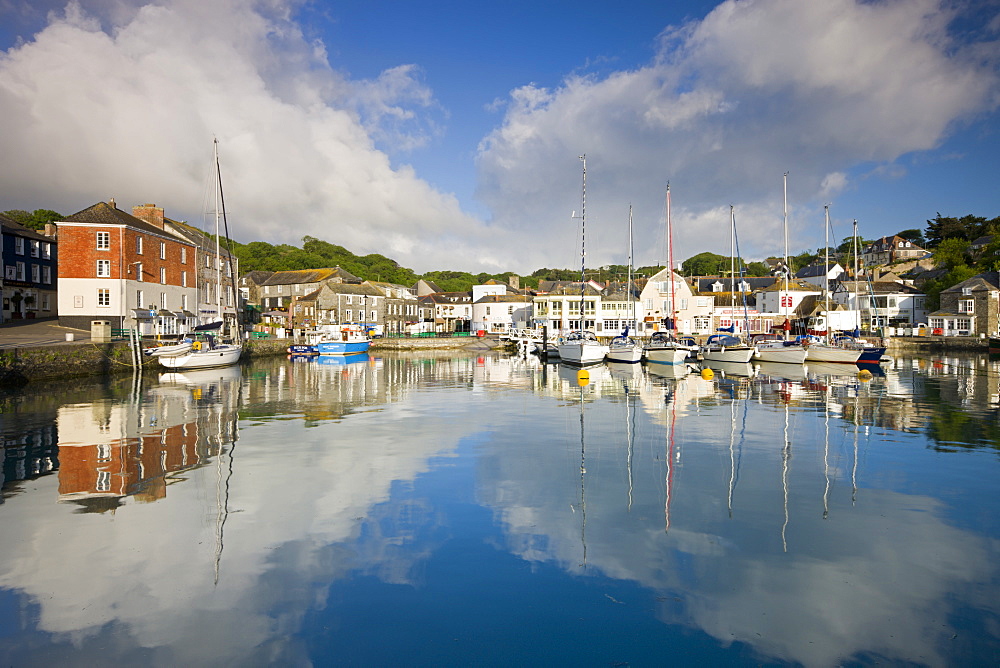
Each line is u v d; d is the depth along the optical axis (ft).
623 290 319.47
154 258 186.60
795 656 24.16
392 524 38.68
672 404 93.76
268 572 31.48
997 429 70.79
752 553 34.19
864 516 40.32
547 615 27.43
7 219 206.59
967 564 32.60
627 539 36.29
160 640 25.08
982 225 415.44
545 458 57.00
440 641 25.27
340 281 348.79
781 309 314.55
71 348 125.90
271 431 70.28
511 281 427.74
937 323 270.46
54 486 46.21
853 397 100.78
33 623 26.27
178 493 44.78
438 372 160.56
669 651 24.52
